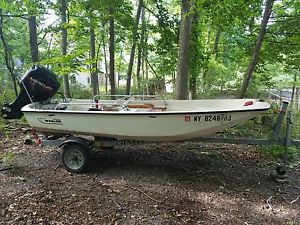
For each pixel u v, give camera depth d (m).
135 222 2.83
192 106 4.78
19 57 11.41
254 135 4.77
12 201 3.18
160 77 10.27
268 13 5.77
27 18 8.05
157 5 8.53
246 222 2.89
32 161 4.49
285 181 3.83
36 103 4.69
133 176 3.98
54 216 2.91
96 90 9.80
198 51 7.39
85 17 7.65
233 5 6.02
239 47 7.41
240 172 4.18
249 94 7.94
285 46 6.16
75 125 4.09
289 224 2.87
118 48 11.47
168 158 4.69
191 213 3.03
